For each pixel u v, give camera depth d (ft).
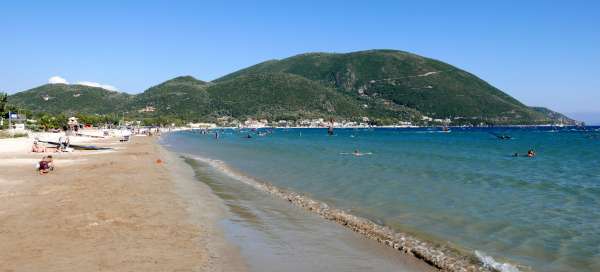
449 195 80.48
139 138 369.50
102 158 145.79
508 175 111.75
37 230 49.70
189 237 48.88
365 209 67.82
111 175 99.35
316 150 224.53
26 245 44.16
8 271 36.86
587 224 57.62
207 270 38.47
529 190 86.79
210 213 62.49
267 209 67.10
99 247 43.91
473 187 90.53
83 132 407.64
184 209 64.03
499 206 70.08
